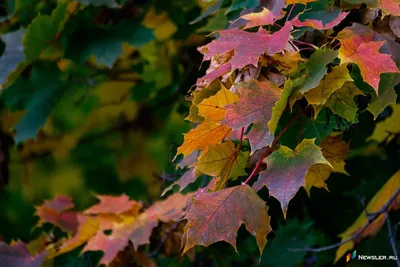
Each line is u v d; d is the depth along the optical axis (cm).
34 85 227
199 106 147
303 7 168
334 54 146
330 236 230
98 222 204
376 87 145
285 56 148
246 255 228
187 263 222
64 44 219
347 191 222
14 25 229
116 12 223
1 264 206
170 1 227
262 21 154
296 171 142
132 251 205
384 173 220
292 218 234
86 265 216
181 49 237
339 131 166
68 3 216
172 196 207
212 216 144
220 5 188
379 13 157
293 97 146
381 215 200
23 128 226
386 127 200
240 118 144
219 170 153
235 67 146
